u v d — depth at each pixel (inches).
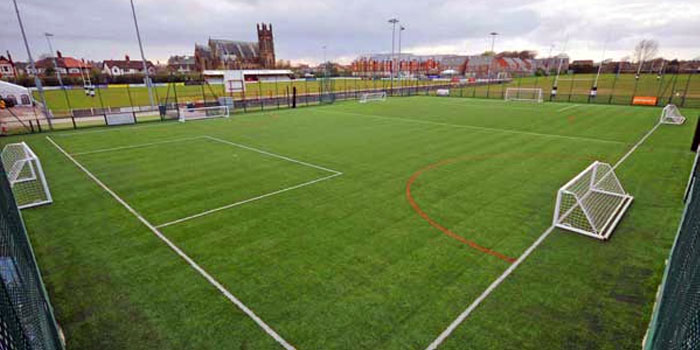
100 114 1020.5
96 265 255.8
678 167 467.5
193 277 239.0
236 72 1700.3
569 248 269.3
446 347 177.2
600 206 339.6
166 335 188.4
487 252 264.7
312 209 348.2
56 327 172.2
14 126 875.4
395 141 659.4
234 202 369.1
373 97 1493.6
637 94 1433.3
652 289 219.6
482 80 2711.6
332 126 832.3
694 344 80.9
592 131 727.7
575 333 185.2
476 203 358.0
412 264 249.9
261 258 260.8
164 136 727.7
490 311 202.1
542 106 1175.6
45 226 319.3
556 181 421.7
